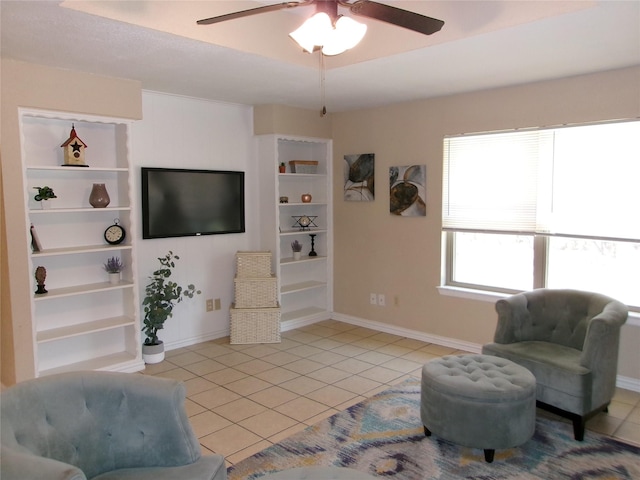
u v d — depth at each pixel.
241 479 2.48
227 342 4.75
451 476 2.50
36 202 3.58
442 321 4.63
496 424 2.54
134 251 3.93
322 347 4.60
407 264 4.84
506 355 3.17
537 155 3.91
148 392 1.89
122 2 2.46
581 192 3.71
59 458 1.80
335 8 2.05
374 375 3.89
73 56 3.07
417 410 3.25
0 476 1.39
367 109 5.02
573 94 3.67
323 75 3.60
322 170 5.47
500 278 4.33
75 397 1.90
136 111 3.75
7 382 3.45
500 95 4.06
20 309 3.32
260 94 4.29
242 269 4.74
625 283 3.65
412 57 3.12
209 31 2.82
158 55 3.05
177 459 1.86
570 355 3.07
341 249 5.43
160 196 4.29
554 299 3.41
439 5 2.82
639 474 2.50
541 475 2.50
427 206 4.63
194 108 4.50
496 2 2.60
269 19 3.12
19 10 2.31
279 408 3.30
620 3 2.25
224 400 3.43
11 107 3.17
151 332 4.17
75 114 3.49
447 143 4.44
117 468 1.88
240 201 4.90
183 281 4.57
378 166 4.99
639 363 3.54
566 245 3.91
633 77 3.40
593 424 3.05
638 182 3.45
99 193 3.77
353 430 2.98
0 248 3.31
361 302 5.30
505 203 4.12
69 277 3.86
